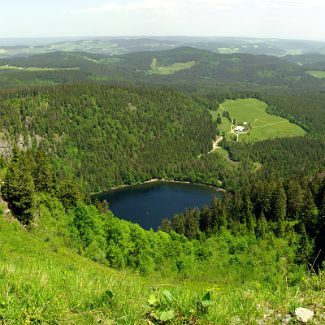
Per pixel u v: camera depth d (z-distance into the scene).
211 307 9.59
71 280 11.63
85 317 9.16
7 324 8.44
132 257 59.78
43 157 82.44
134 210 190.12
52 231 61.34
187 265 65.06
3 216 55.38
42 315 8.91
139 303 9.84
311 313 9.55
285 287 12.03
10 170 61.31
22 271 11.89
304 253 63.47
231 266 67.00
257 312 9.86
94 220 64.06
